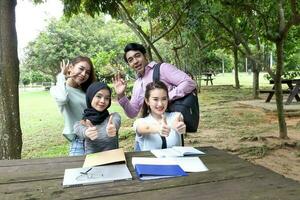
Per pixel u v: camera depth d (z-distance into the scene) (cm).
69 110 304
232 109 1085
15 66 348
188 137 679
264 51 1230
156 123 257
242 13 795
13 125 346
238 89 1961
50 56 2772
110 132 237
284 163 505
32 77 3919
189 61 1639
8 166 212
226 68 4872
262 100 1282
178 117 263
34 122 988
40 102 1681
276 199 153
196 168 200
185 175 189
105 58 1614
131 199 158
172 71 313
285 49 1336
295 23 571
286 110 937
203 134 714
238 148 578
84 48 2780
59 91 296
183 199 156
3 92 341
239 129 767
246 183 175
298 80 1055
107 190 170
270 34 618
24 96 2186
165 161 212
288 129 754
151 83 273
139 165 200
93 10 638
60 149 644
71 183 177
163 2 855
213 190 166
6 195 166
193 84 308
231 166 204
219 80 3159
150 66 327
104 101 256
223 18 898
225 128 783
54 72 3005
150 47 820
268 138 640
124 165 205
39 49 2841
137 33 841
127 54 328
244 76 3872
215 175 188
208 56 2428
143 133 258
